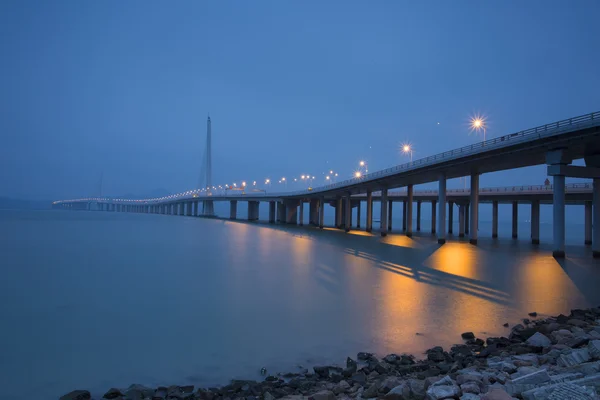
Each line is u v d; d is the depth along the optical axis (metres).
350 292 25.83
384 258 43.56
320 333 17.66
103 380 13.28
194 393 11.79
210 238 75.06
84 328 18.78
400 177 72.25
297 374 13.51
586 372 9.58
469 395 8.52
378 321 19.25
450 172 62.72
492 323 18.70
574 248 57.44
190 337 17.39
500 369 11.14
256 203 179.12
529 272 33.38
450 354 14.34
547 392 8.08
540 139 40.03
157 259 43.97
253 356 15.16
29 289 27.56
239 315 20.69
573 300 23.45
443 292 25.61
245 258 44.44
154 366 14.34
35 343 16.72
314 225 136.75
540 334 14.62
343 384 11.62
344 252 50.25
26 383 13.07
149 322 19.62
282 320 19.67
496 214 85.56
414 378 11.77
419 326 18.38
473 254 47.22
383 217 81.50
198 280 30.61
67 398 11.71
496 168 57.97
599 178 41.56
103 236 78.75
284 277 31.73
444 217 61.41
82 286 28.55
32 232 87.94
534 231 70.12
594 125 33.94
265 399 10.79
